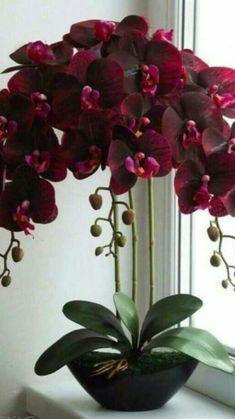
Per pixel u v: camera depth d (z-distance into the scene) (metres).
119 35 1.31
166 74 1.27
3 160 1.34
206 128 1.26
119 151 1.22
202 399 1.58
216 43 1.68
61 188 1.67
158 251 1.74
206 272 1.72
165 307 1.42
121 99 1.26
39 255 1.66
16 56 1.42
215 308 1.69
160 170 1.25
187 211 1.25
